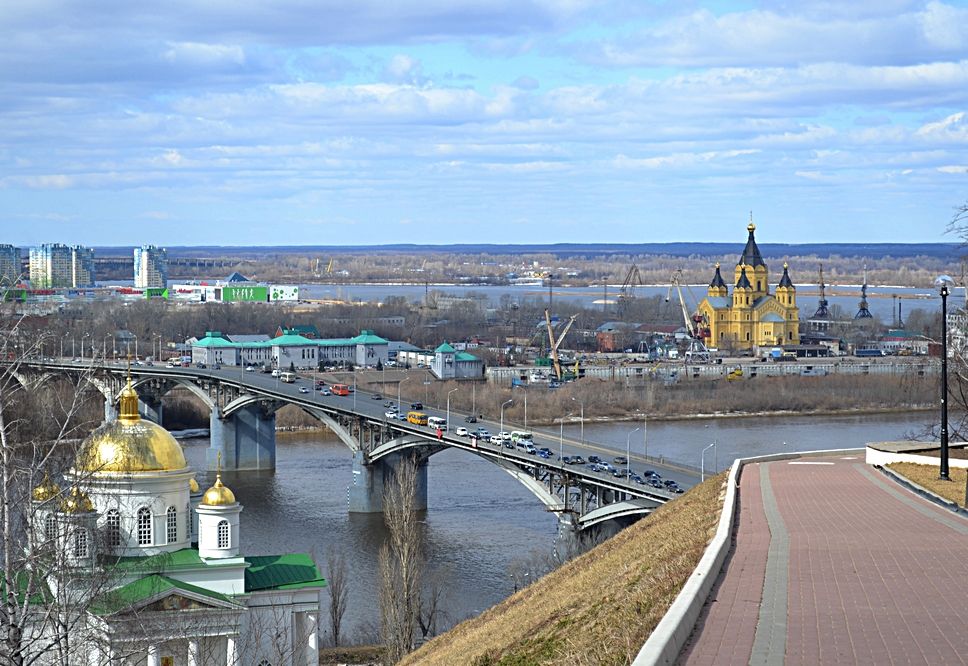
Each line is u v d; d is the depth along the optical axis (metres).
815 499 65.00
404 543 112.38
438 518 163.25
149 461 91.38
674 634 30.81
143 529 91.19
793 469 85.50
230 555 91.94
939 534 49.78
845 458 98.06
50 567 59.19
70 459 69.19
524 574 124.75
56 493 61.16
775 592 38.16
